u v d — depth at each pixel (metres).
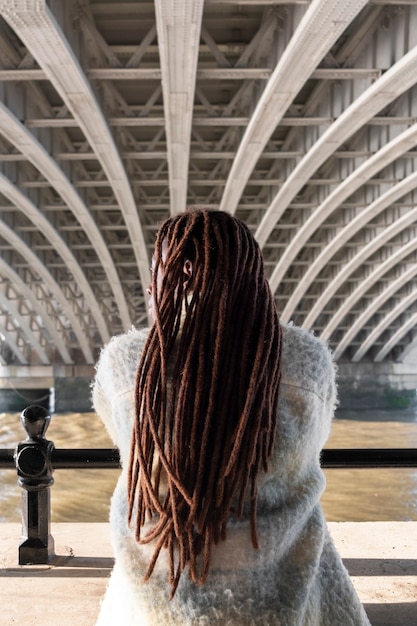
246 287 1.86
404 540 4.79
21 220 39.91
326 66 21.69
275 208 34.06
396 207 39.12
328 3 15.53
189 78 19.47
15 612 3.54
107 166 27.91
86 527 4.99
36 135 25.42
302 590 1.88
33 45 17.17
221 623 1.80
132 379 1.94
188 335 1.83
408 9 18.78
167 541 1.81
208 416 1.75
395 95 21.38
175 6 15.25
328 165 34.41
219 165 34.69
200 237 1.88
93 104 21.31
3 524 5.12
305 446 1.93
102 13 22.78
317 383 1.94
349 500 26.88
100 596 3.73
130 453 1.86
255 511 1.82
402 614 3.56
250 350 1.81
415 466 3.98
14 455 4.07
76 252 45.78
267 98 21.28
